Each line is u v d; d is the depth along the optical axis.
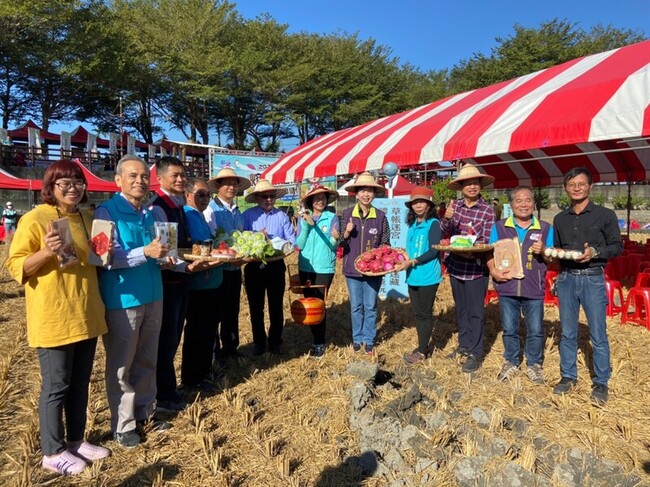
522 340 5.44
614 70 6.32
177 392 4.04
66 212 2.79
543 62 32.06
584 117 5.77
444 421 3.37
